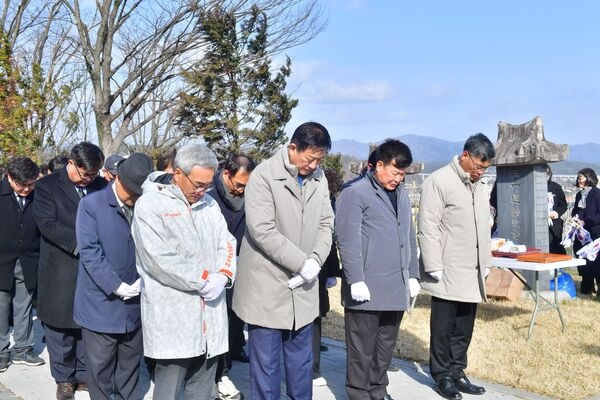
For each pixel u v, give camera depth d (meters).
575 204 9.24
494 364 5.44
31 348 5.62
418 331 6.66
